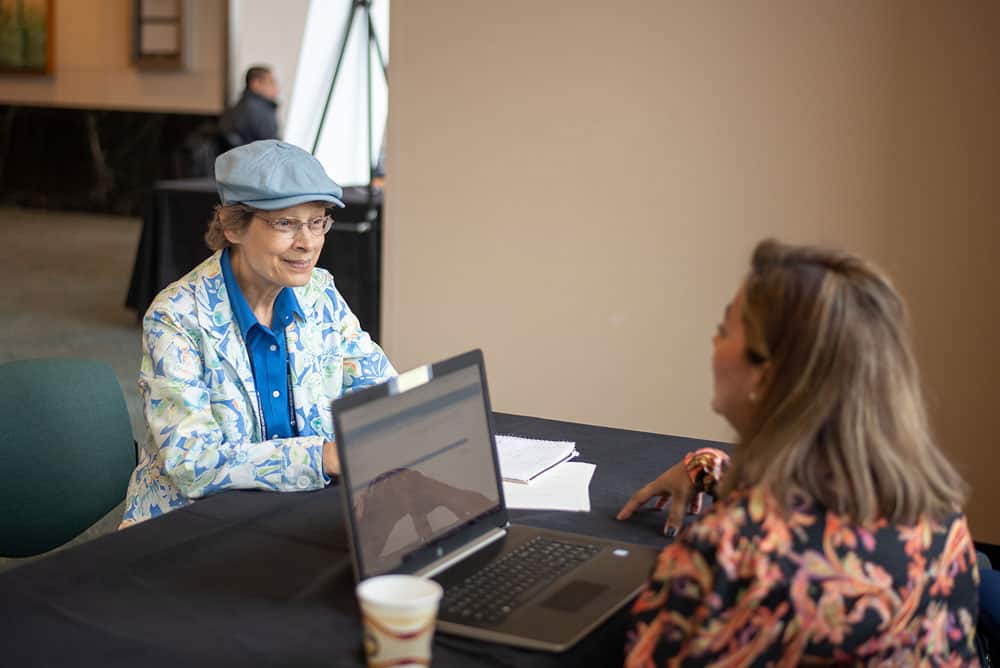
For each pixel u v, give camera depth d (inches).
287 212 74.7
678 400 152.9
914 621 46.8
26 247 365.4
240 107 336.8
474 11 157.9
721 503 46.9
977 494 134.5
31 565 59.7
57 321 256.1
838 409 45.3
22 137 458.6
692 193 147.6
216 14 415.8
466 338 165.9
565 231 156.7
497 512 65.5
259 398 79.4
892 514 45.6
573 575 59.0
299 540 64.3
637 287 153.1
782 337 46.4
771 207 142.7
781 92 140.1
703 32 143.8
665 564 46.6
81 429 88.4
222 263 78.7
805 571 44.8
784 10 138.6
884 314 46.0
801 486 45.7
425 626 45.1
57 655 49.6
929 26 130.3
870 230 136.8
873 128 135.0
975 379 133.1
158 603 55.3
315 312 83.2
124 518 79.3
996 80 127.7
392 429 58.4
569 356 159.2
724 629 44.8
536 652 50.5
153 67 427.8
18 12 451.5
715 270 147.6
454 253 165.0
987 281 131.2
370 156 259.9
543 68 154.6
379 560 55.8
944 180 132.0
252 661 49.3
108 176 445.7
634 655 46.4
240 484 72.5
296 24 392.8
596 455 83.6
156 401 75.1
